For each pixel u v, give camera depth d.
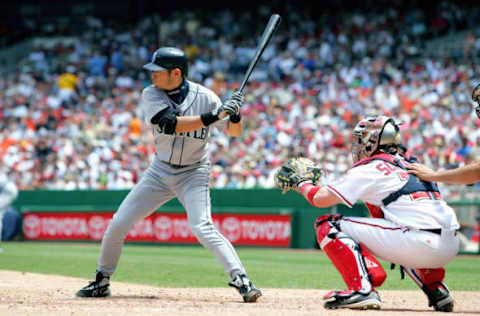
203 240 18.81
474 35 86.62
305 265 36.06
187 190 19.03
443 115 61.47
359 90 73.44
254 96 77.94
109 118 77.31
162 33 106.06
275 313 15.23
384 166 15.93
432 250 15.52
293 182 16.89
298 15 104.31
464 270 33.19
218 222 53.94
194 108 18.75
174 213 55.25
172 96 18.55
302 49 88.38
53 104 85.31
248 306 17.33
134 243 57.34
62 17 121.62
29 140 73.38
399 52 85.00
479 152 52.66
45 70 99.81
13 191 45.69
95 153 64.25
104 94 88.38
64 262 37.59
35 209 61.22
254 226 52.25
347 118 65.31
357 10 101.06
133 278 28.70
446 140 57.22
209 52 95.62
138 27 111.19
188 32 105.31
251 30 103.75
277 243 51.00
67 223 59.62
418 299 20.36
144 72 94.06
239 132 19.27
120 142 67.88
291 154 58.34
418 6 98.19
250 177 57.31
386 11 98.00
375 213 16.67
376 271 16.17
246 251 48.12
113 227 19.39
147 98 18.34
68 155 67.44
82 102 85.38
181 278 28.70
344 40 89.81
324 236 16.44
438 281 16.41
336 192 15.91
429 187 16.02
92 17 121.12
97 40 106.25
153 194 19.36
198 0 116.19
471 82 69.19
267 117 69.69
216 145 62.19
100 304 17.53
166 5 118.00
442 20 92.06
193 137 18.61
